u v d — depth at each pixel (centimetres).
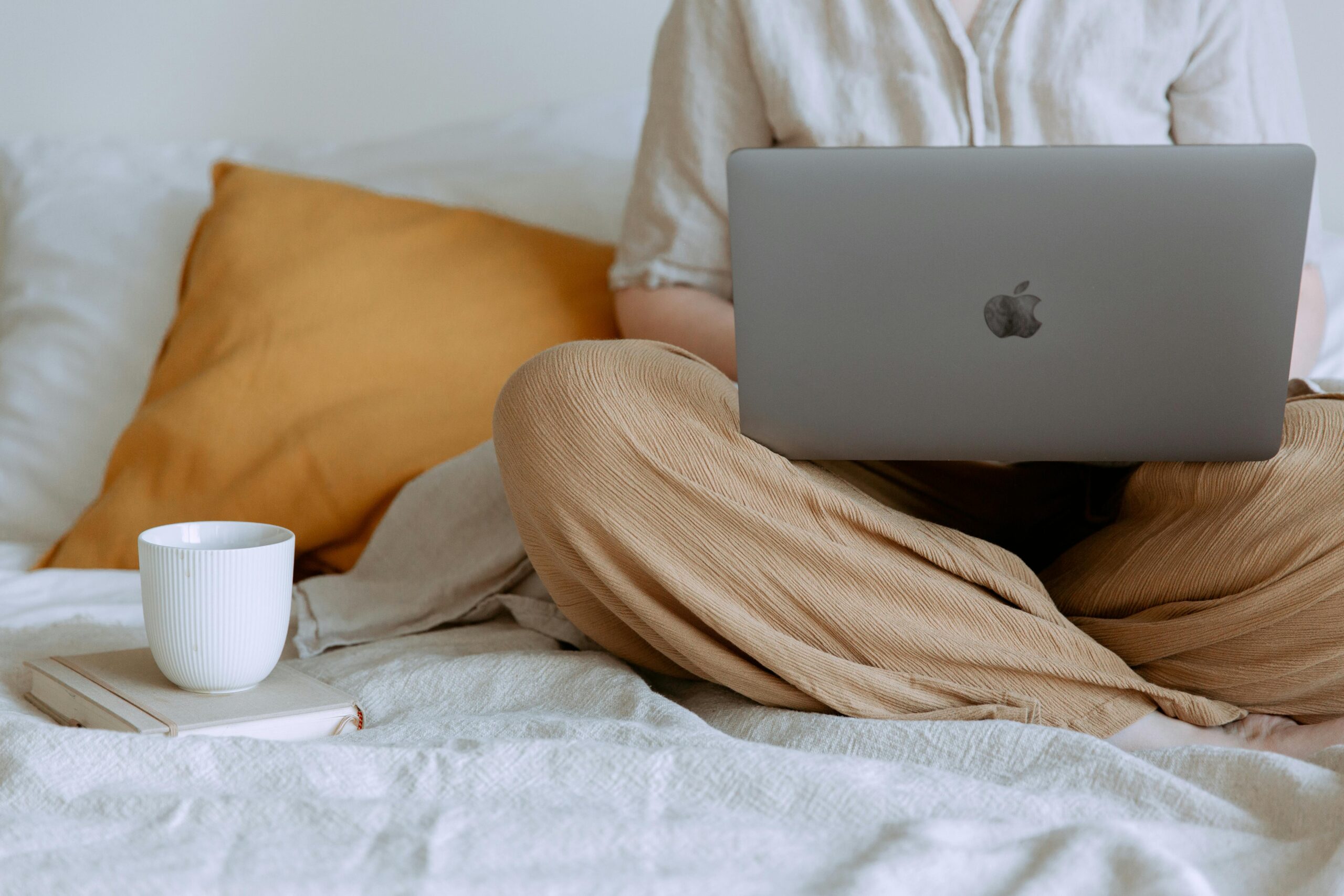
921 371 95
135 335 181
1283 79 155
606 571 103
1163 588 105
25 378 178
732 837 72
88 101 224
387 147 210
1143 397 94
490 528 135
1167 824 75
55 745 81
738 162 92
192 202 195
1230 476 99
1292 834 76
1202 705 101
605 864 69
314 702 97
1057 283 91
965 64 148
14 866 67
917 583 101
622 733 91
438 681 108
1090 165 89
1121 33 148
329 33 223
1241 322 91
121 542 148
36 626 121
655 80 163
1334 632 98
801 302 94
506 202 197
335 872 67
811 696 102
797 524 101
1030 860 69
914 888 65
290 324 159
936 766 90
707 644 104
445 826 72
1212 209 89
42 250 191
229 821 74
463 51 223
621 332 167
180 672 96
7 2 222
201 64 224
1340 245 188
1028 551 127
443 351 160
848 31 152
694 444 101
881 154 90
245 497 148
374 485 148
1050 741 88
